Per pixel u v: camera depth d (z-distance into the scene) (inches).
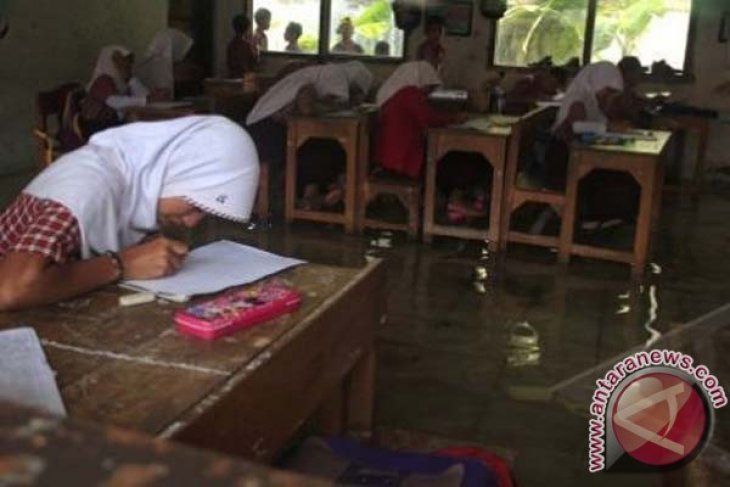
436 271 165.2
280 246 179.9
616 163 164.2
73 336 46.7
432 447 72.3
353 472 54.5
